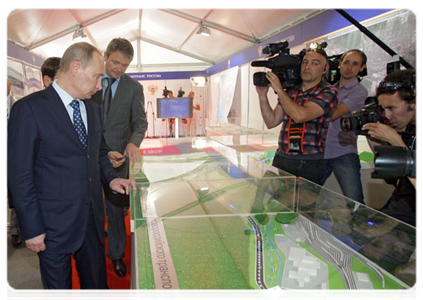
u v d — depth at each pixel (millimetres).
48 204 1134
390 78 1231
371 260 931
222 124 5098
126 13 6512
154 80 9039
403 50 2338
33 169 1078
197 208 1345
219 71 7949
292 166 1858
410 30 2270
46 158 1118
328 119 1793
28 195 1063
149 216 1265
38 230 1088
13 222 2346
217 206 1379
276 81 1780
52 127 1097
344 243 1062
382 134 1166
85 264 1315
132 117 1958
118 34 7988
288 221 1264
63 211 1150
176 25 7148
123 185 1346
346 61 2150
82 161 1178
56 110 1109
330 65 2201
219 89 7941
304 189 1391
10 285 1882
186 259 924
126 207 1808
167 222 1204
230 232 1134
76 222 1179
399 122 1226
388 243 950
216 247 1005
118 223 1803
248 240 1071
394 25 2416
